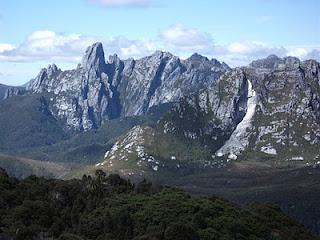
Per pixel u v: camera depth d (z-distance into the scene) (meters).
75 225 183.88
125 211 179.38
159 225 170.25
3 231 168.62
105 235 171.12
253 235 179.62
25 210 178.88
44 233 174.62
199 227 174.88
